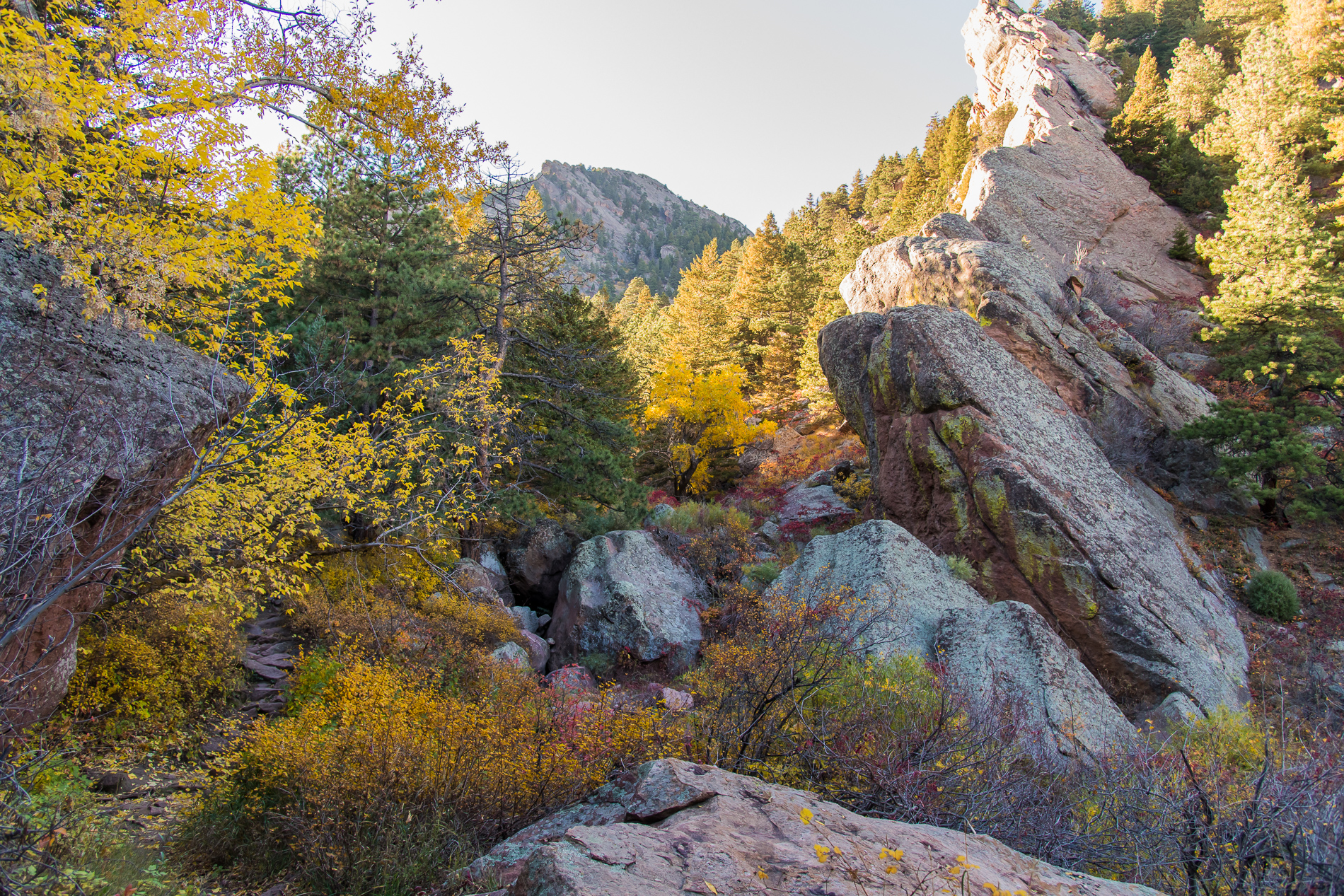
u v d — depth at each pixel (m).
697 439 30.30
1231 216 22.12
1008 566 14.06
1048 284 20.53
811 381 35.09
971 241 21.64
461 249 18.72
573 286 21.05
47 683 5.32
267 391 7.68
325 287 15.29
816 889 2.70
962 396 15.45
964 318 17.25
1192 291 27.62
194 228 6.22
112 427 4.93
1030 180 30.92
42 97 4.80
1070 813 5.08
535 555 18.09
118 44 5.60
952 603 12.70
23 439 4.28
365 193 15.74
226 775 5.57
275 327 14.81
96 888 3.63
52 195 5.18
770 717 6.00
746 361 43.19
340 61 7.92
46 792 4.52
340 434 9.63
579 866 2.64
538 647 13.61
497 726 5.52
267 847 4.96
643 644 14.27
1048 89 39.53
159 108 5.87
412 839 4.70
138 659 7.30
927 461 15.70
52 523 3.72
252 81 7.28
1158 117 36.69
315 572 11.57
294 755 5.15
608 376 21.92
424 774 5.02
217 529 7.88
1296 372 19.05
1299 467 16.88
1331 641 14.46
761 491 28.22
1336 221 23.11
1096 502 14.83
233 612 9.20
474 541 16.70
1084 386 17.95
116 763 6.34
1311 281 18.88
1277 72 29.00
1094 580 13.08
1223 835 3.60
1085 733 8.80
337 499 9.27
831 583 12.91
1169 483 18.95
